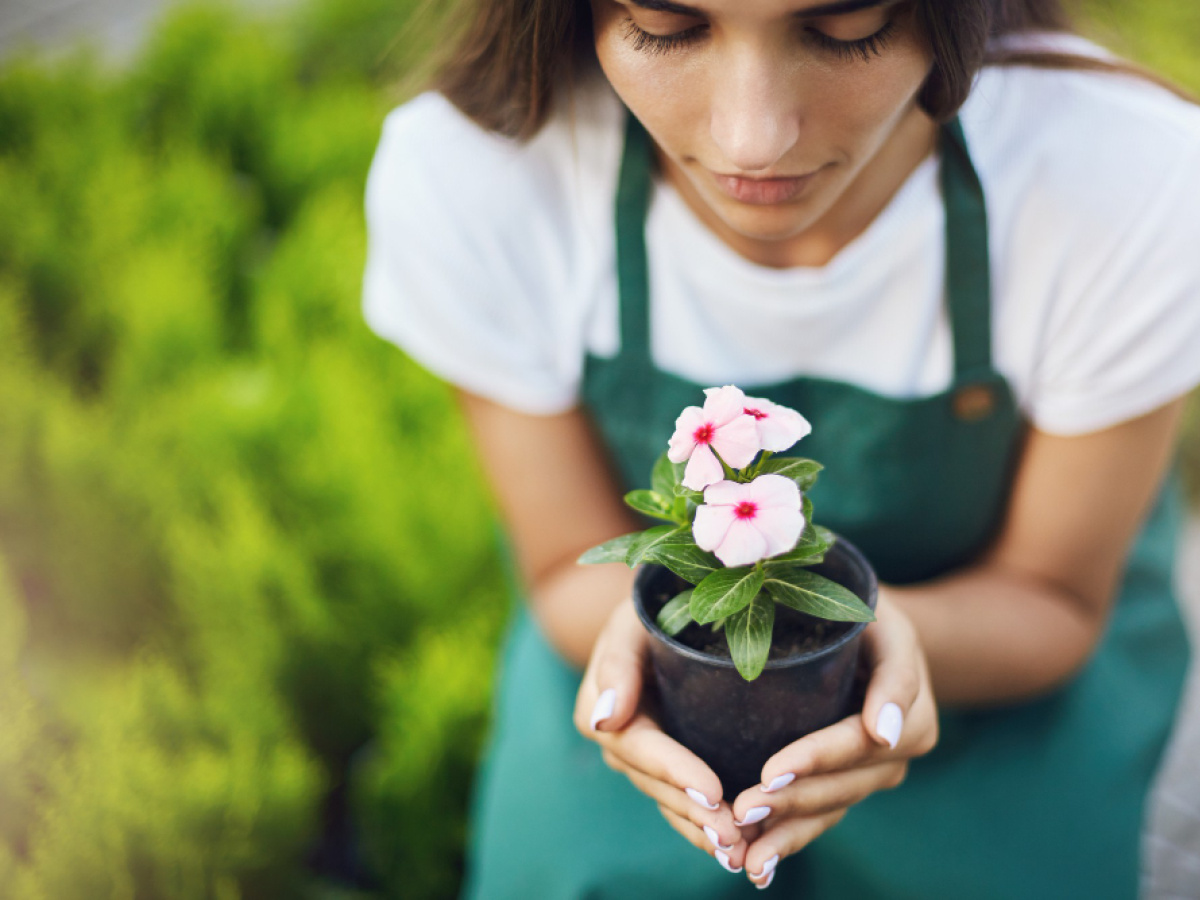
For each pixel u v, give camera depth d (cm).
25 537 156
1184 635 121
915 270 101
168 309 173
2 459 150
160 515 152
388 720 143
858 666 93
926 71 87
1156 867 158
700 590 80
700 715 87
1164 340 100
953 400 103
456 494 150
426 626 148
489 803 119
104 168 205
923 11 84
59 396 163
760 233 92
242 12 272
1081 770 111
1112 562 108
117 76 253
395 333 111
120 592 157
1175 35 190
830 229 101
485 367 110
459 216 107
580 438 113
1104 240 99
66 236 205
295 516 153
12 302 180
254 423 153
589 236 107
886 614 94
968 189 99
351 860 153
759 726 86
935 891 109
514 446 113
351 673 150
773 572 82
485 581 151
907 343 103
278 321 176
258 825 125
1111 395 102
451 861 144
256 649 137
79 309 196
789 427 80
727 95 84
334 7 271
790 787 88
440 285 108
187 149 231
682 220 103
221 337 188
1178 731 173
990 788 110
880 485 107
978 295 101
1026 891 108
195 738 129
